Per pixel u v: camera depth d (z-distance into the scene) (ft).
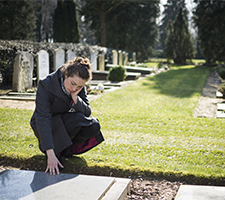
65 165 8.80
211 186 7.56
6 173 7.58
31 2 77.20
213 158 9.86
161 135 13.21
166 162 9.41
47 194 6.35
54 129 8.13
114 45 107.45
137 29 108.47
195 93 30.73
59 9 79.41
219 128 15.05
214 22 76.64
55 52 35.47
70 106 8.33
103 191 6.60
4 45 31.73
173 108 21.88
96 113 18.28
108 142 11.80
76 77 7.23
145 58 115.03
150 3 103.60
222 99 27.53
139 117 17.33
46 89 7.77
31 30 77.71
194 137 13.02
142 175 8.54
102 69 52.85
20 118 15.84
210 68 74.13
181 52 91.91
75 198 6.19
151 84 38.70
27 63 29.86
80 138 8.66
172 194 7.57
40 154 9.77
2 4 71.56
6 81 33.17
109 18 99.50
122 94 28.81
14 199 6.06
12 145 10.90
